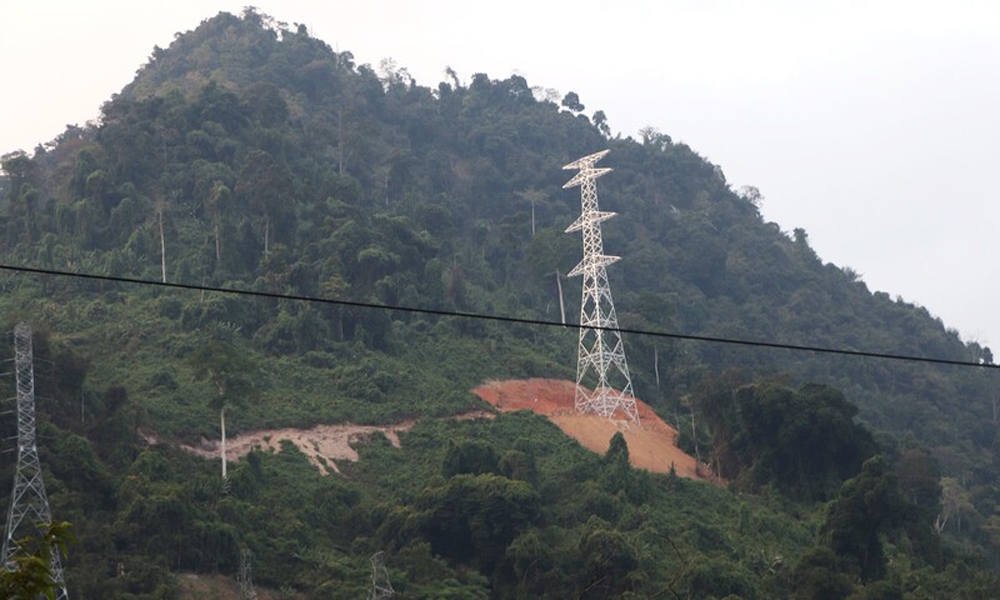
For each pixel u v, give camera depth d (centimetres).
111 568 9662
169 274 16125
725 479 14250
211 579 10156
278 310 15312
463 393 14875
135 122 18912
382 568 10138
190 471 11681
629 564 10656
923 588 11312
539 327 17775
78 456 10712
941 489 15412
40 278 16012
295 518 11256
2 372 11400
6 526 9475
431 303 16800
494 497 11219
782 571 11450
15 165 18575
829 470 13600
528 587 10625
